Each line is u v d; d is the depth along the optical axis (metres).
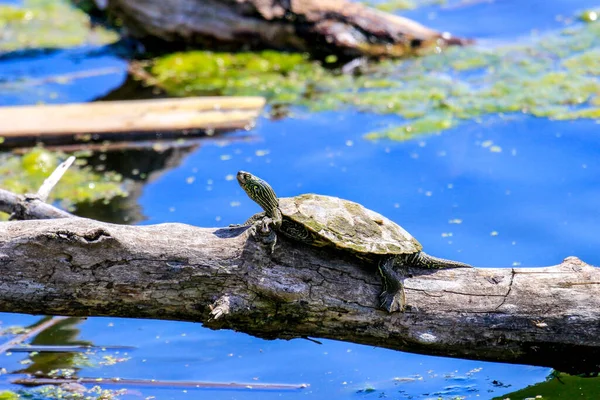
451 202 11.27
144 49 18.00
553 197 11.23
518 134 13.11
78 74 16.88
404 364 8.27
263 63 16.84
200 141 13.74
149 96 15.60
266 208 6.85
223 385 7.83
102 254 6.55
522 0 19.58
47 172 12.77
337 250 6.91
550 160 12.25
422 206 11.19
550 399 7.43
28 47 18.58
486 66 15.99
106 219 11.23
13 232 6.59
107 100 15.50
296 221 6.68
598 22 17.78
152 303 6.71
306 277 6.70
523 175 11.88
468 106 14.27
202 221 11.06
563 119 13.44
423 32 17.23
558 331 6.82
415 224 10.70
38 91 15.99
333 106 14.74
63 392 7.72
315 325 6.86
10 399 7.57
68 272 6.56
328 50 16.92
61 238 6.49
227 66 16.78
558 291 6.86
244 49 17.36
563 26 17.75
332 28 16.88
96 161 13.22
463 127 13.48
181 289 6.63
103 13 20.27
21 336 8.86
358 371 8.13
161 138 13.87
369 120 14.05
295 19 16.91
